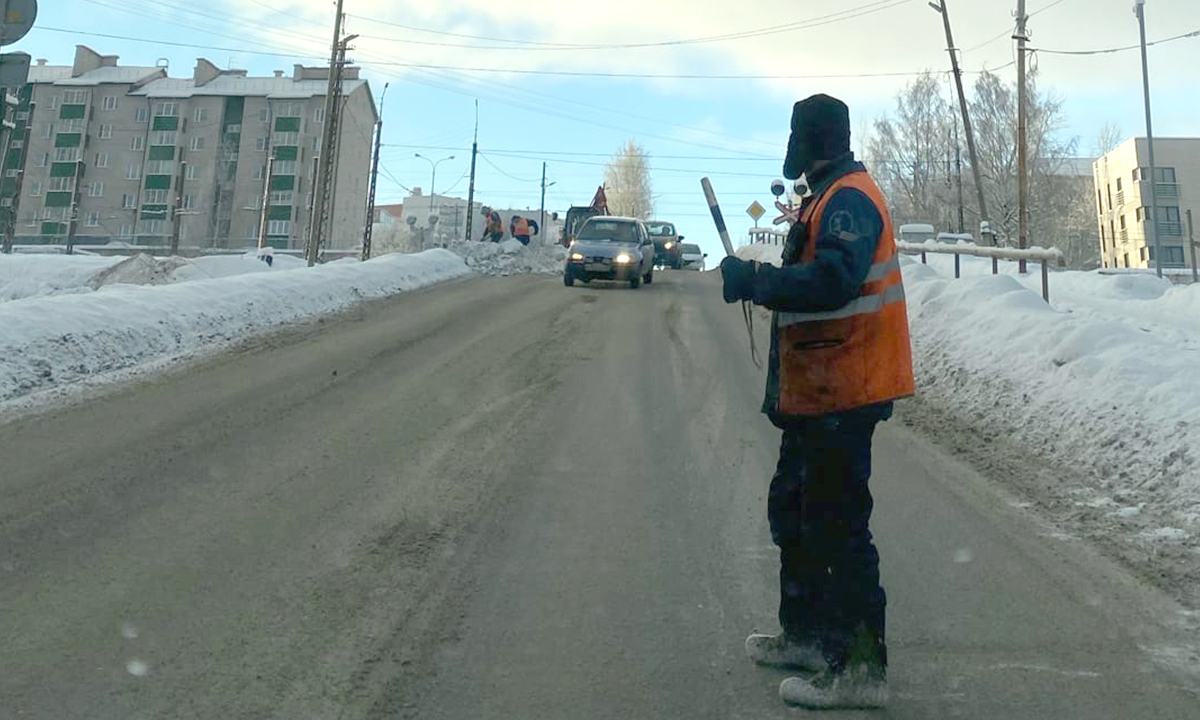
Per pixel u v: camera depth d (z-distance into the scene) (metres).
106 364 8.97
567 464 6.21
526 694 3.17
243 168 76.62
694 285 20.64
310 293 14.12
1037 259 11.42
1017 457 6.50
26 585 4.03
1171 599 4.04
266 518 5.00
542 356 10.42
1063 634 3.69
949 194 50.69
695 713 3.04
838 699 2.97
